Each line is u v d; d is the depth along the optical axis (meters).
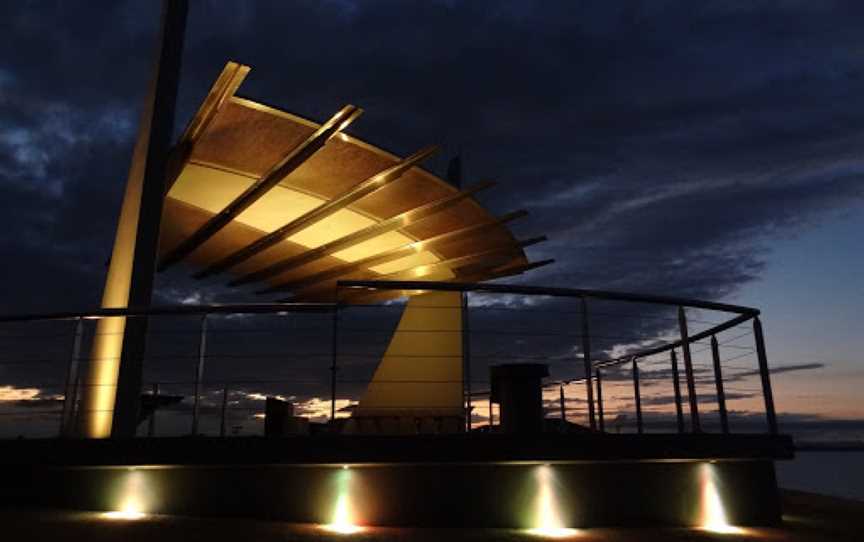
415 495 6.86
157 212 8.73
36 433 9.38
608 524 7.02
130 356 7.93
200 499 6.91
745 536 6.83
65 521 6.21
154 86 9.28
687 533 6.82
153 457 6.79
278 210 11.14
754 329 8.59
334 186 10.34
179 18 9.77
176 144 8.99
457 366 12.04
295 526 6.50
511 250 12.32
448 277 13.32
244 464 6.74
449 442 6.79
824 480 72.38
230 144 9.02
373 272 13.63
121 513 6.79
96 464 6.80
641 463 7.31
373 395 11.84
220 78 7.28
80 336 7.70
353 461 6.70
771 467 8.00
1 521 6.12
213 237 12.18
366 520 6.76
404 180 10.09
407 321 12.59
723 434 7.51
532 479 6.99
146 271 8.42
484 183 9.43
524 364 8.17
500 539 6.22
